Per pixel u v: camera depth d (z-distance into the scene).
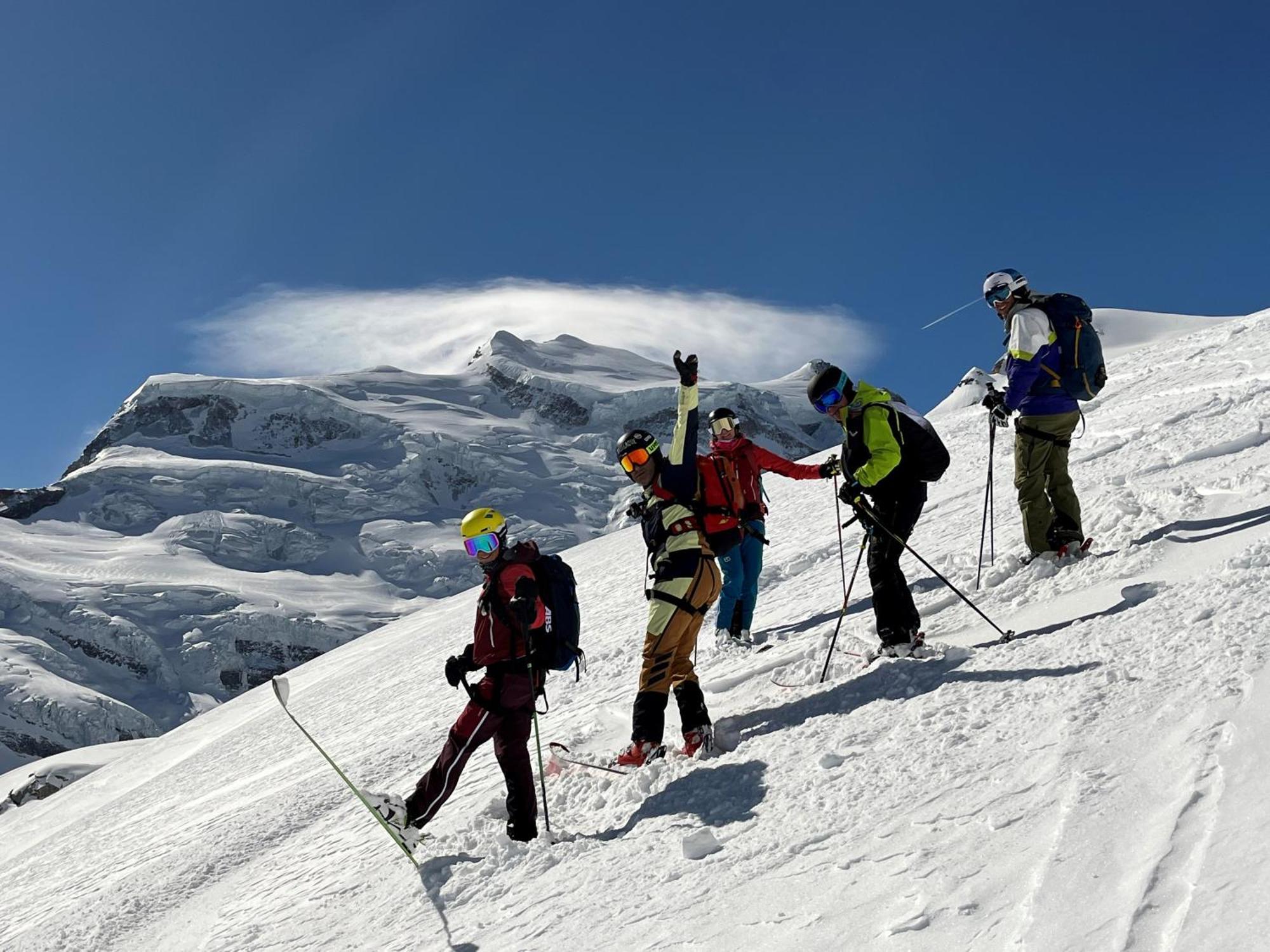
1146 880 2.87
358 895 5.51
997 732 4.26
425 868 5.27
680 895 3.93
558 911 4.26
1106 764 3.58
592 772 6.12
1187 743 3.50
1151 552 6.07
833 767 4.60
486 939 4.27
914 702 5.02
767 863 3.89
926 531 10.42
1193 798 3.17
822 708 5.54
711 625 9.73
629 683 9.02
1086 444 11.80
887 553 5.89
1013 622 6.02
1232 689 3.74
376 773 9.79
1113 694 4.16
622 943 3.75
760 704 6.15
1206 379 13.15
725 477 7.66
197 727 24.83
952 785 3.91
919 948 2.99
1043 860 3.16
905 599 5.88
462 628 19.67
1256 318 18.86
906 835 3.65
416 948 4.48
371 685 17.53
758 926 3.47
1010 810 3.54
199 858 8.67
